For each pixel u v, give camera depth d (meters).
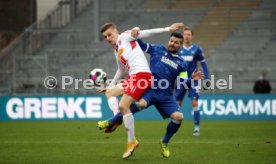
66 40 76.25
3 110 59.44
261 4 75.62
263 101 58.25
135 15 79.00
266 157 28.97
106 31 28.33
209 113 58.72
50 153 30.92
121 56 28.03
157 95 27.83
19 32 87.06
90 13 80.94
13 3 88.81
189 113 58.94
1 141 37.78
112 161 27.47
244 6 75.88
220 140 37.62
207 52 71.31
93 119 58.88
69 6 80.94
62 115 58.94
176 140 37.66
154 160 27.78
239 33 73.19
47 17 78.06
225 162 27.17
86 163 26.91
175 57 28.19
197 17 76.38
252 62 69.31
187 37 41.47
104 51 72.62
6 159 28.52
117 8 81.44
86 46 75.06
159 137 39.88
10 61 72.38
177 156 29.38
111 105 30.34
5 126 51.56
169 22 76.81
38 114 59.12
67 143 36.16
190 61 41.59
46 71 67.44
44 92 66.88
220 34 73.62
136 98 27.45
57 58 71.56
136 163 26.73
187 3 78.88
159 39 73.81
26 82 69.19
